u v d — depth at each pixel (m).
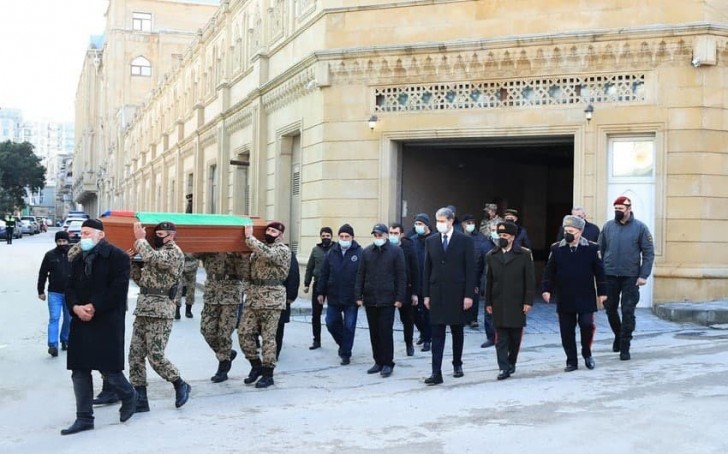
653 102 13.84
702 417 6.52
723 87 13.66
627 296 9.67
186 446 6.27
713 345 10.46
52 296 10.66
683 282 13.58
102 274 6.86
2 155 95.81
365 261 9.46
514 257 8.80
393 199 15.79
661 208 13.75
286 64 19.61
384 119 15.62
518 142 15.54
